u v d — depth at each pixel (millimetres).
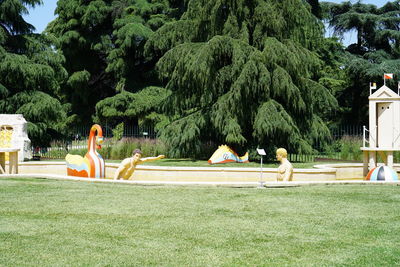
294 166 19078
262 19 23219
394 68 39406
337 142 27500
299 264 5000
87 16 39375
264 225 6789
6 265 4914
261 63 21906
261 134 21766
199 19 25047
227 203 8508
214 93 23938
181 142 23109
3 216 7336
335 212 7742
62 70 32188
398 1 45312
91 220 7070
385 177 12609
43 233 6266
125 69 39812
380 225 6809
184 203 8484
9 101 28875
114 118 41344
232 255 5328
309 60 23703
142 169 14352
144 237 6090
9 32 31328
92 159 13461
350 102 45719
